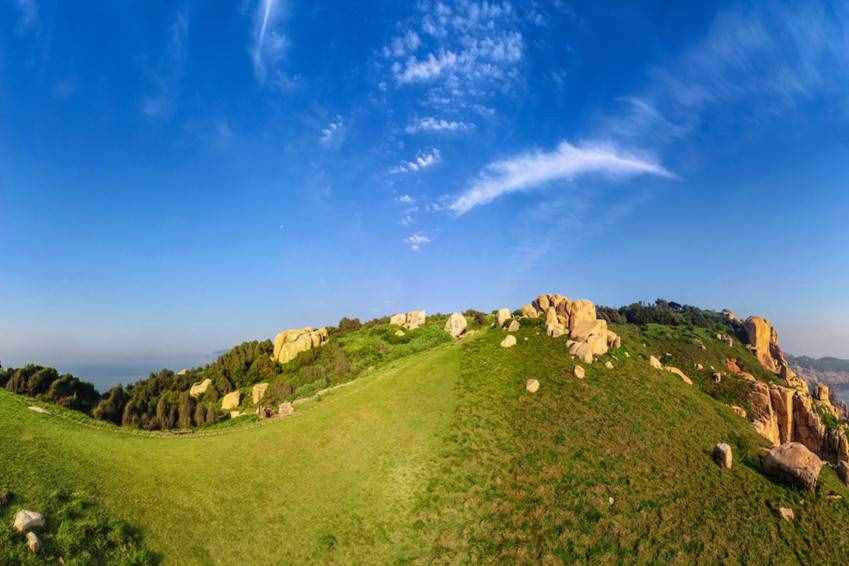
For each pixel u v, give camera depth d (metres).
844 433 142.50
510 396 71.75
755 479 62.88
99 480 47.22
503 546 47.03
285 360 132.12
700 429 72.75
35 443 49.84
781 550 51.31
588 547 47.72
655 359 97.06
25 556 35.41
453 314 130.12
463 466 57.16
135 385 130.88
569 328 98.19
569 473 57.22
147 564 39.59
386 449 60.12
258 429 66.50
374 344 128.25
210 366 143.50
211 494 50.41
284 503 50.88
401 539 47.47
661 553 48.12
